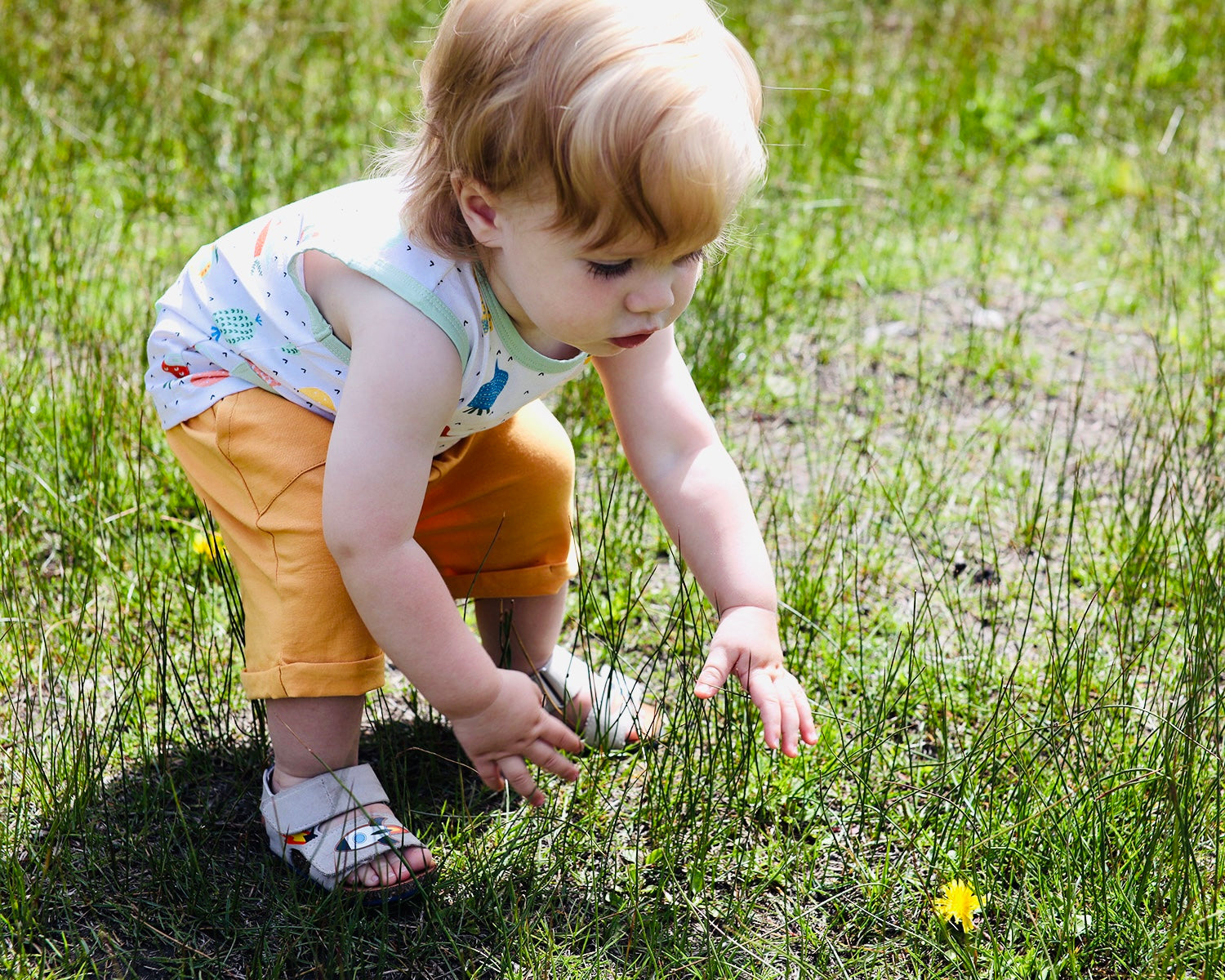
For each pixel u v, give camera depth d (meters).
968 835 2.03
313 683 1.84
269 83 5.55
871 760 2.22
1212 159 5.34
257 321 1.91
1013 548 2.91
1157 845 1.95
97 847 1.96
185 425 1.99
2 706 2.27
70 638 2.41
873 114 5.69
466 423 1.93
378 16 6.54
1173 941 1.76
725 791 2.11
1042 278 4.37
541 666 2.29
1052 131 5.58
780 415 3.47
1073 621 2.64
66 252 3.99
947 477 3.18
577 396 3.35
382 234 1.78
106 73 5.34
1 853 1.93
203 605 2.49
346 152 5.00
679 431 2.01
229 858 1.98
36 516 2.75
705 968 1.82
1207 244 4.60
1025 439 3.39
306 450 1.88
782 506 3.02
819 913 1.93
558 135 1.52
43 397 3.08
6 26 5.64
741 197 1.60
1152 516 2.98
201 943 1.82
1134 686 2.36
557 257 1.61
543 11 1.55
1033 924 1.88
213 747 2.18
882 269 4.36
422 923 1.84
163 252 4.11
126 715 2.16
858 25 6.84
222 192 4.54
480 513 2.13
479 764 1.82
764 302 3.82
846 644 2.52
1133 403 3.51
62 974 1.74
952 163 5.34
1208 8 6.89
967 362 3.75
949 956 1.83
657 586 2.71
